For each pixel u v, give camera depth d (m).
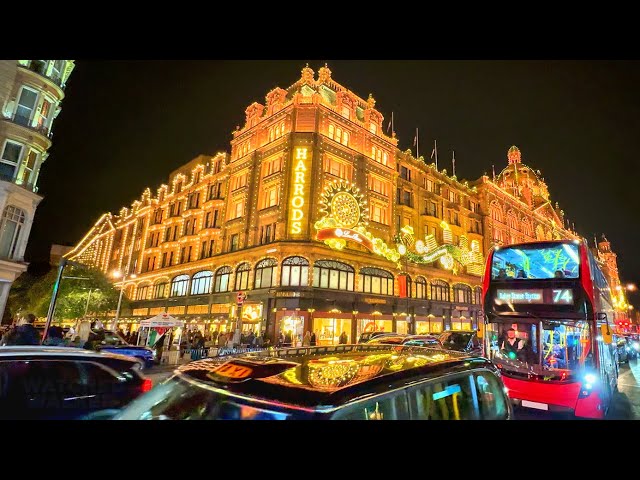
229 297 30.56
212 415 2.28
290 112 30.09
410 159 38.75
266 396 2.30
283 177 28.62
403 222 35.53
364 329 29.34
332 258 28.19
